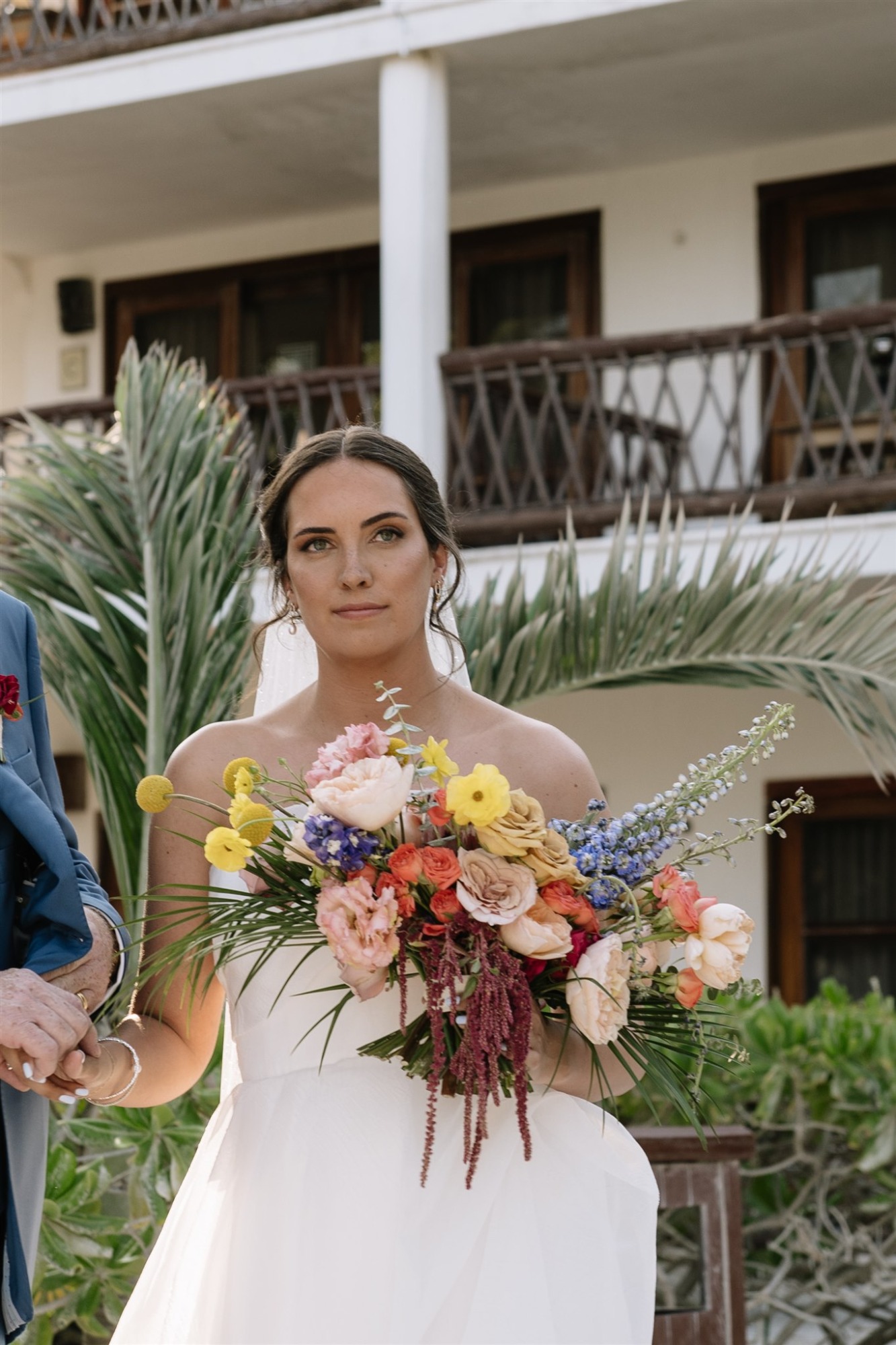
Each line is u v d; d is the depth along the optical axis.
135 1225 3.54
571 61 8.01
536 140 8.98
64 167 9.29
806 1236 5.25
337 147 9.01
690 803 2.08
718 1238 3.70
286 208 9.96
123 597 4.18
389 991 2.16
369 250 9.96
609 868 2.04
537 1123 2.16
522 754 2.33
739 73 8.17
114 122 8.68
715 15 7.55
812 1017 5.61
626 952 2.02
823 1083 5.37
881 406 7.27
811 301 8.98
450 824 2.02
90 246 10.56
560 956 1.97
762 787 8.59
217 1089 3.72
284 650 2.57
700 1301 3.82
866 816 8.43
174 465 4.25
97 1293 3.52
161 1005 2.28
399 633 2.21
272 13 8.11
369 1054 2.08
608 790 8.77
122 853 4.00
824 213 8.97
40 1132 2.20
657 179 9.27
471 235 9.67
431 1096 1.93
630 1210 2.18
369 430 2.27
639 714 8.73
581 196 9.44
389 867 1.98
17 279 10.66
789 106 8.56
